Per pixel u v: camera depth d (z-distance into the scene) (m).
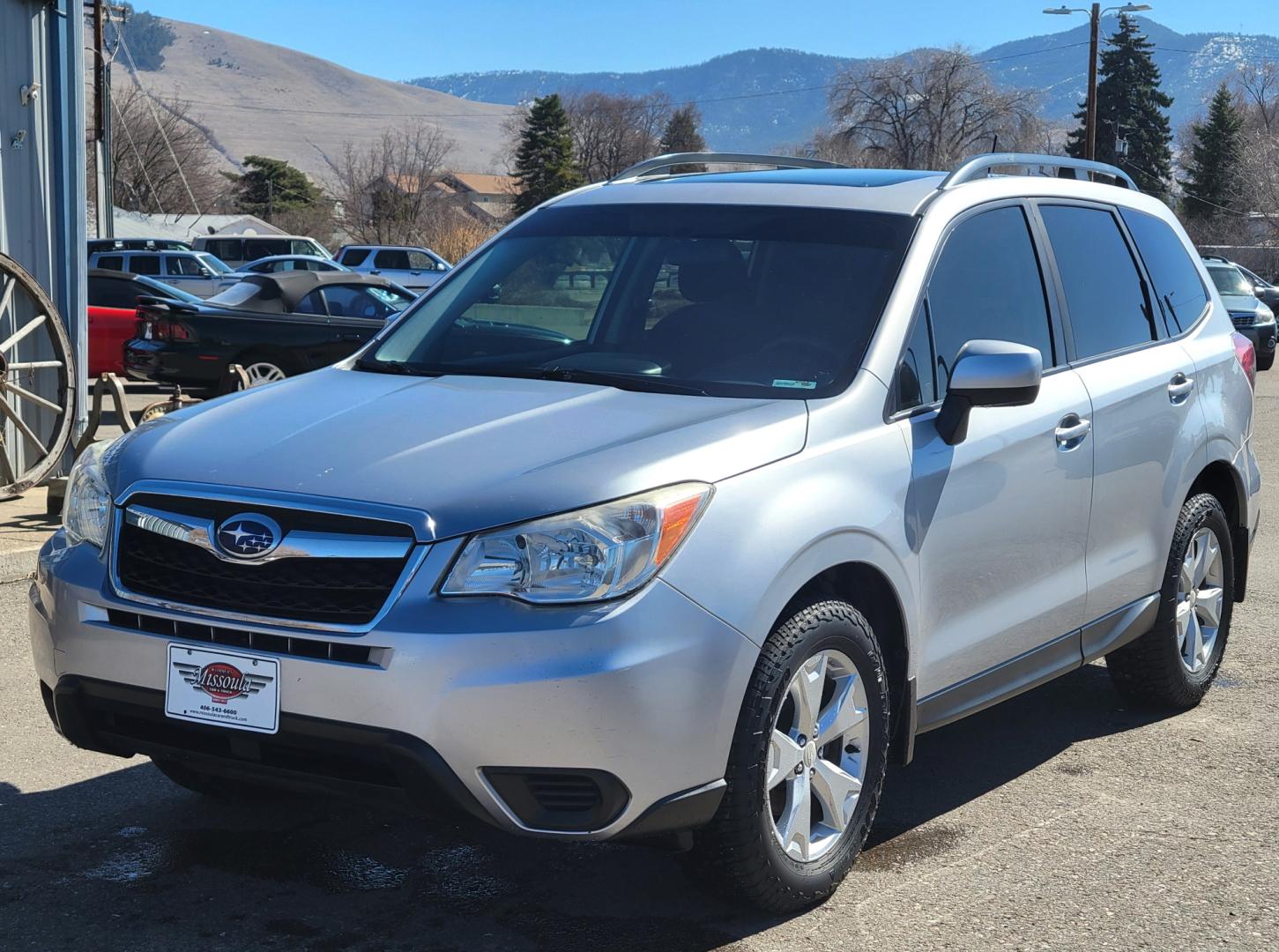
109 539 3.52
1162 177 98.06
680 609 3.23
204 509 3.41
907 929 3.66
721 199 4.71
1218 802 4.64
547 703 3.10
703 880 3.55
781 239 4.42
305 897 3.79
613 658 3.13
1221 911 3.82
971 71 93.69
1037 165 5.09
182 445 3.66
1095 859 4.16
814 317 4.14
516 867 4.02
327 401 3.95
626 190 5.00
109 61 37.66
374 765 3.22
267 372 15.23
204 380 15.08
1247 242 75.69
